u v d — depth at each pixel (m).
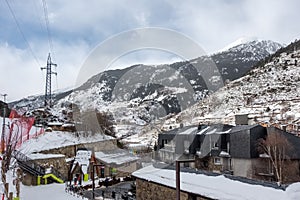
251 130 13.24
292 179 13.05
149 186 8.27
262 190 5.93
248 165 12.77
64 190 14.99
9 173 13.72
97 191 13.84
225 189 6.40
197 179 7.55
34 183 16.97
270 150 13.30
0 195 8.41
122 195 11.92
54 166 19.27
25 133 19.70
